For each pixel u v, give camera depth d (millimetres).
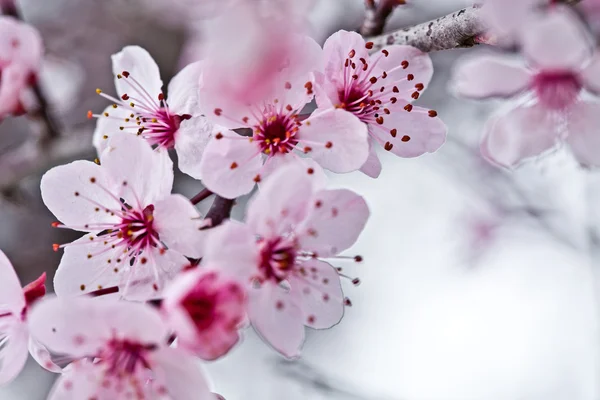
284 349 215
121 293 220
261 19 211
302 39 219
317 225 219
